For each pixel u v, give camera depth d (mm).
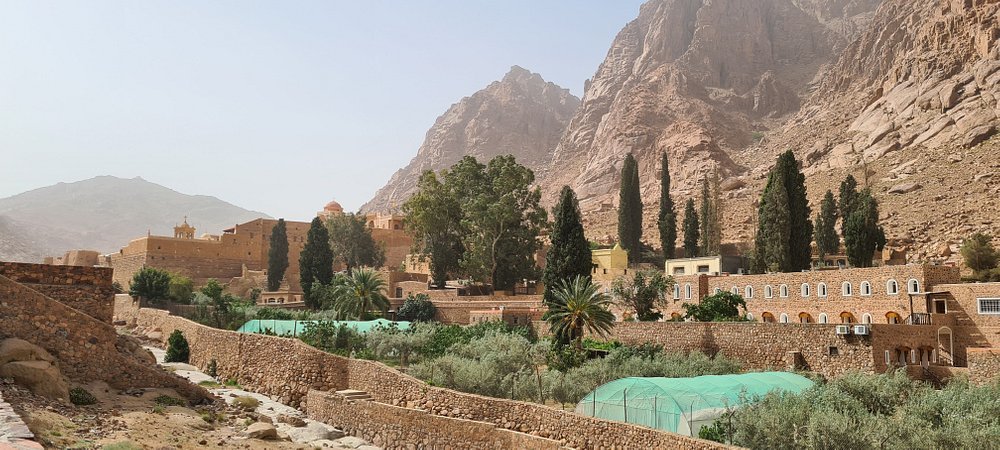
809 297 72250
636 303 83000
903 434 30547
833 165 173875
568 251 78812
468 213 108875
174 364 57781
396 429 39156
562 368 58781
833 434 29734
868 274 66062
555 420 34500
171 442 30578
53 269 42219
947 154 141625
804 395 36562
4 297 35344
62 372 36656
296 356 48594
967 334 54875
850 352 51844
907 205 126438
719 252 122250
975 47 168625
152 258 125938
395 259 153625
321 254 109812
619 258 107750
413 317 95438
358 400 42594
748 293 78938
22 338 35531
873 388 40594
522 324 83312
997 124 140125
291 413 44719
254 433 35844
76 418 30047
